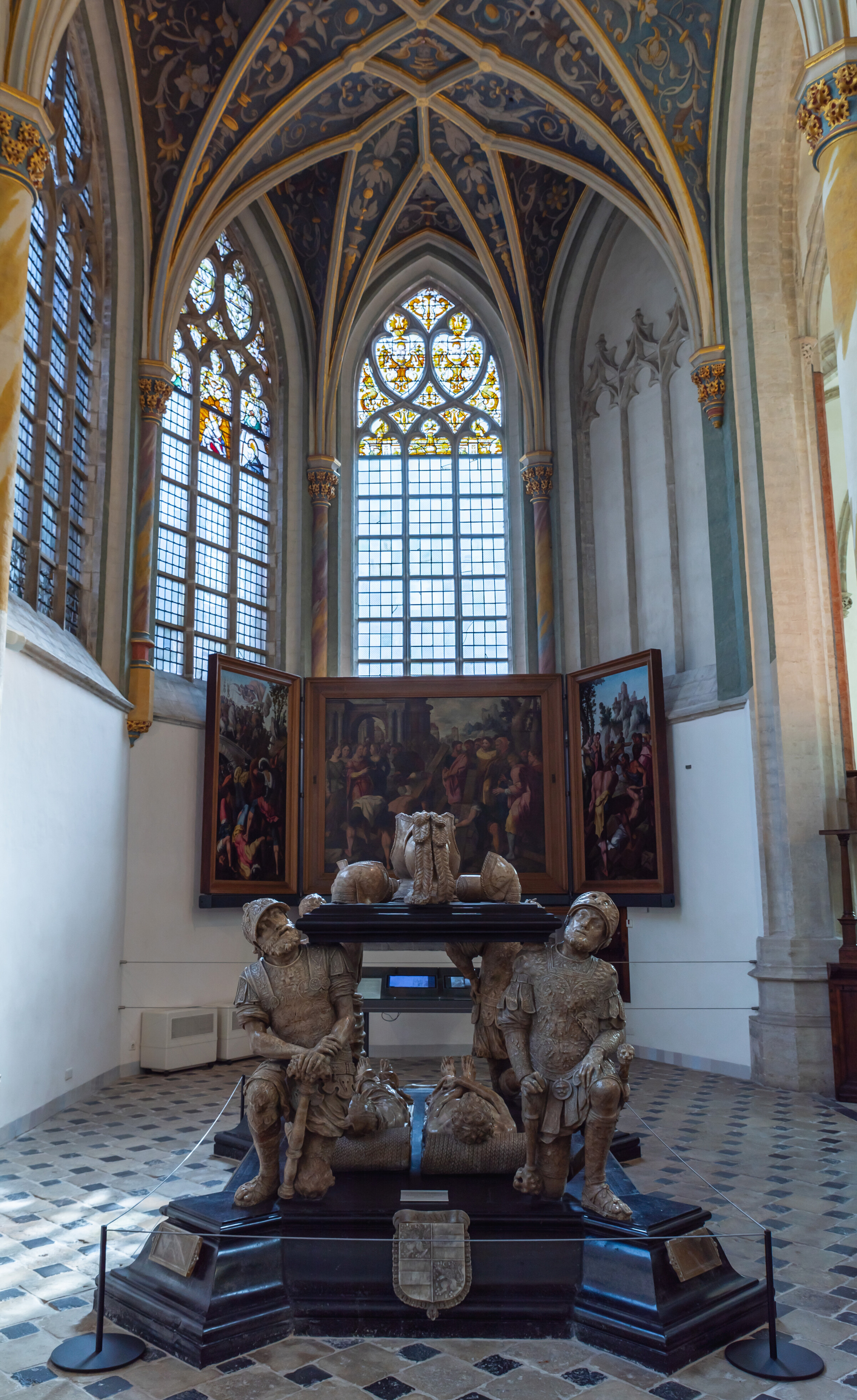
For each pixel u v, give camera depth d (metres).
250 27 12.70
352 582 17.25
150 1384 4.21
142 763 12.75
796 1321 4.82
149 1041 12.01
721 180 12.66
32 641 9.11
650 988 13.22
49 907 9.62
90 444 12.79
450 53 13.83
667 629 14.60
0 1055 8.35
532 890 14.48
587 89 13.22
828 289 13.80
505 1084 6.19
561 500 16.50
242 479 16.00
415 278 18.11
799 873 11.10
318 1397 4.09
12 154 7.94
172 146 13.19
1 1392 4.13
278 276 16.86
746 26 11.83
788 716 11.40
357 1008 5.43
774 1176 7.23
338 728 15.05
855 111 7.80
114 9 12.05
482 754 14.94
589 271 16.44
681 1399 4.07
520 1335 4.68
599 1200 5.01
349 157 15.41
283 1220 5.01
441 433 17.88
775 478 11.93
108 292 13.10
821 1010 10.66
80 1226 6.22
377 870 5.88
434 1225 4.91
